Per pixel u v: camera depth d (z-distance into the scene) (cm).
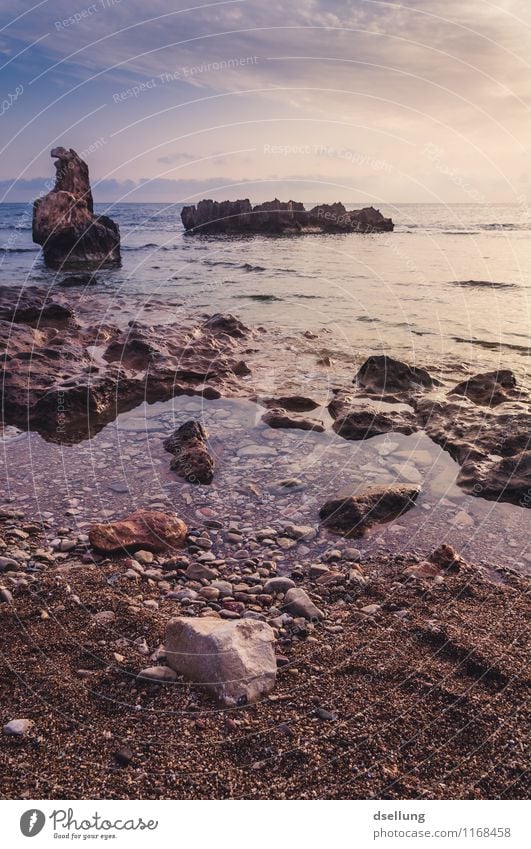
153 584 487
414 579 495
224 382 1027
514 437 726
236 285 2059
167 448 757
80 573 495
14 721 330
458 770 309
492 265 2419
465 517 597
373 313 1603
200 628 380
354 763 313
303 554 540
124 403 938
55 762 309
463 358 1178
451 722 339
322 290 1933
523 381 998
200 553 538
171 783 300
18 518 588
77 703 349
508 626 427
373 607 457
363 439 791
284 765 312
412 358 1184
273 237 3934
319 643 416
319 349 1266
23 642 403
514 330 1402
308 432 817
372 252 2912
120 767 308
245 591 479
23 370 987
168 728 334
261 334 1402
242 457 743
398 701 355
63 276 2350
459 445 730
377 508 604
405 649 405
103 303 1758
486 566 516
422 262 2525
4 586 470
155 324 1392
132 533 541
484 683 369
